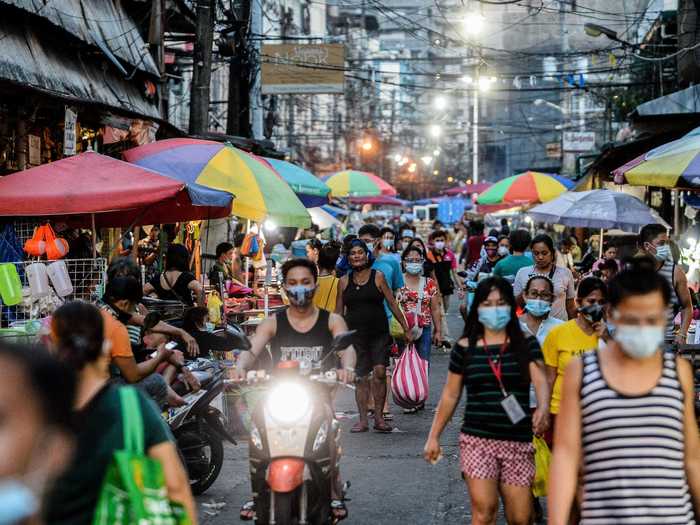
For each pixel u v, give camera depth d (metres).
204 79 22.77
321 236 36.59
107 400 4.42
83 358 4.90
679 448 4.92
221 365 10.85
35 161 16.55
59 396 3.14
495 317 6.80
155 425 4.45
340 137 70.06
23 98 14.70
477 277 19.98
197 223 20.14
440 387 16.69
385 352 12.91
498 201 32.75
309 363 7.18
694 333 11.98
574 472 5.02
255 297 18.20
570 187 33.94
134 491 4.14
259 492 6.91
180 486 4.48
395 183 100.50
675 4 36.88
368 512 9.41
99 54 20.20
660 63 31.58
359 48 82.88
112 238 19.55
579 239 36.47
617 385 4.95
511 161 89.69
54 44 18.34
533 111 82.19
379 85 84.56
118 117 17.34
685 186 11.50
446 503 9.72
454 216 63.69
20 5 15.72
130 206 11.44
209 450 11.72
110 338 7.37
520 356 6.89
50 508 4.19
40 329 9.15
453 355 7.08
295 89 33.06
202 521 9.09
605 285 7.67
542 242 11.33
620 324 4.87
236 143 24.80
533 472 6.90
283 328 8.02
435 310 14.08
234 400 12.36
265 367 9.92
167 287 13.79
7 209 11.37
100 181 11.56
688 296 10.67
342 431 13.21
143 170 11.80
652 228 10.67
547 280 8.88
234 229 26.91
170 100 35.97
